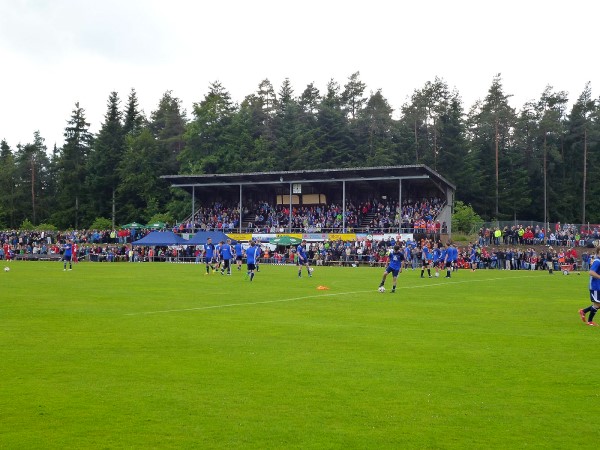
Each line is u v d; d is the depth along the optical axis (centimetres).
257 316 1941
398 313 2041
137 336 1530
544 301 2505
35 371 1137
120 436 796
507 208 10762
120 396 972
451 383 1061
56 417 870
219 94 11131
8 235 8494
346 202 8425
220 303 2342
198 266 6003
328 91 11994
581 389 1029
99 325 1723
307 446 764
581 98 11288
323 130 11225
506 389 1026
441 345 1416
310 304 2322
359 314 2006
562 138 11131
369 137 11388
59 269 5138
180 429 823
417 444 774
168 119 12850
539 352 1339
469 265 6562
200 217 8844
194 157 10588
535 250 7081
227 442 776
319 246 7106
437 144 11400
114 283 3412
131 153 11044
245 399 957
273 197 8919
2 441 779
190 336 1531
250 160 10625
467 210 9094
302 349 1357
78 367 1171
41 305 2242
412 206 8025
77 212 11588
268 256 7288
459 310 2144
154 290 2944
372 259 6744
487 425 846
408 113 11869
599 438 799
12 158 13550
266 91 12644
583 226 7806
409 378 1093
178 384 1045
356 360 1241
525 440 790
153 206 10788
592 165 11000
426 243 5266
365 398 966
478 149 11062
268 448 757
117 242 8425
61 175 11925
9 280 3628
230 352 1320
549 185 11031
